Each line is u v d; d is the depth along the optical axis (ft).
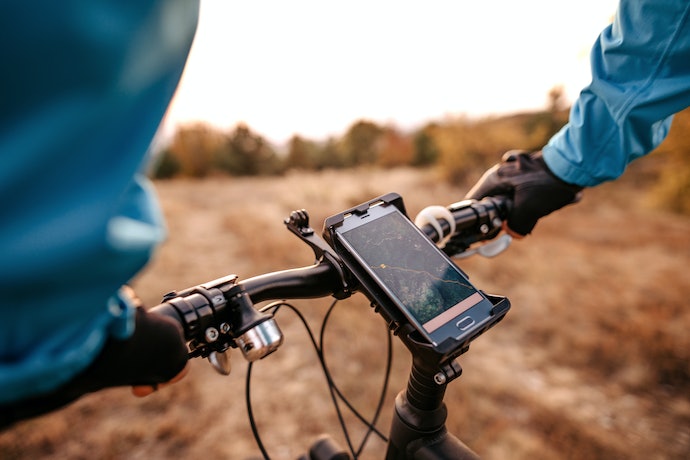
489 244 3.57
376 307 2.67
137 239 1.10
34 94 0.88
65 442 8.85
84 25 0.87
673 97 2.90
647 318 12.31
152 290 16.46
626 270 16.14
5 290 0.91
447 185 40.06
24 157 0.88
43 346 1.10
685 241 20.31
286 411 9.59
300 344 12.06
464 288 2.80
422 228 3.18
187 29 1.15
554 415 9.26
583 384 10.32
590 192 36.73
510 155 3.65
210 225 27.66
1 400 1.12
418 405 2.67
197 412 9.61
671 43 2.77
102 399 10.04
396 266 2.75
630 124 3.06
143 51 1.01
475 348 11.91
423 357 2.45
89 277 1.02
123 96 1.00
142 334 1.51
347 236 2.83
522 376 10.65
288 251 19.42
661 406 9.50
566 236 22.54
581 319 12.76
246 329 2.10
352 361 11.17
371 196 32.35
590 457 8.21
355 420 9.27
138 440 8.86
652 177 40.40
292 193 34.50
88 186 0.97
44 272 0.92
